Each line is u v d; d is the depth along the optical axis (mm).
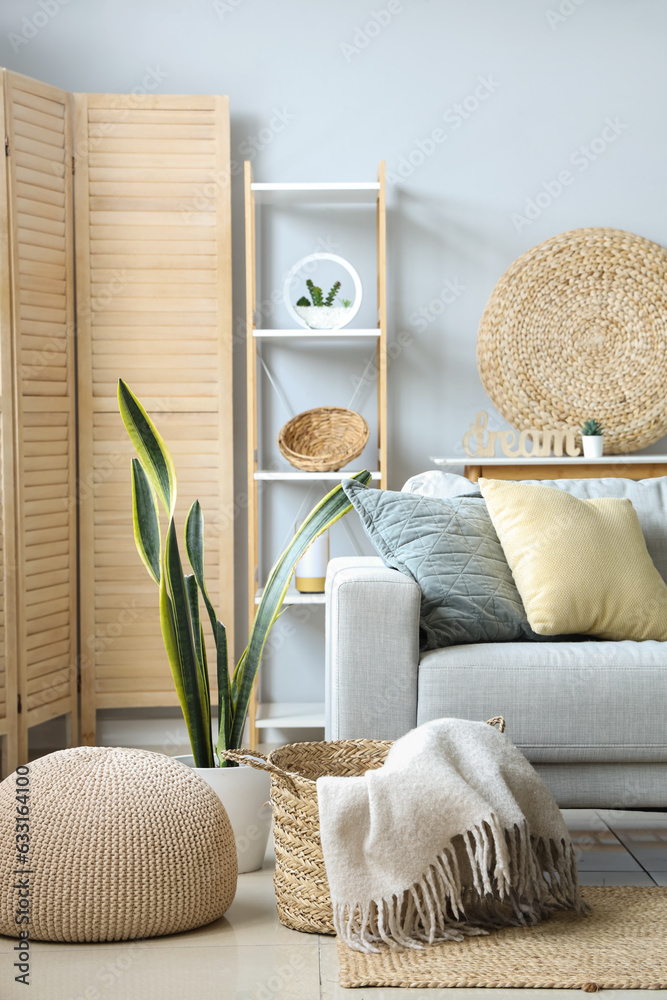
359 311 3420
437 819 1628
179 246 3236
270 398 3406
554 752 1985
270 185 3145
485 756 1705
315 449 3283
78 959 1603
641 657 2025
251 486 3168
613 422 3336
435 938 1654
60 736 3346
